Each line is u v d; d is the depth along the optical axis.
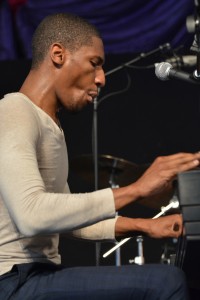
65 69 3.32
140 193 2.90
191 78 3.82
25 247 3.13
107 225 3.50
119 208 2.91
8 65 7.23
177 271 2.90
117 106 7.29
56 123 3.37
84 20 3.41
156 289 2.86
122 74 7.25
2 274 3.06
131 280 2.91
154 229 3.14
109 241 3.54
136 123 7.27
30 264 3.05
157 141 7.25
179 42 7.05
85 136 7.30
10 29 7.20
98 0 7.13
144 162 7.25
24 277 3.00
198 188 2.62
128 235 3.46
